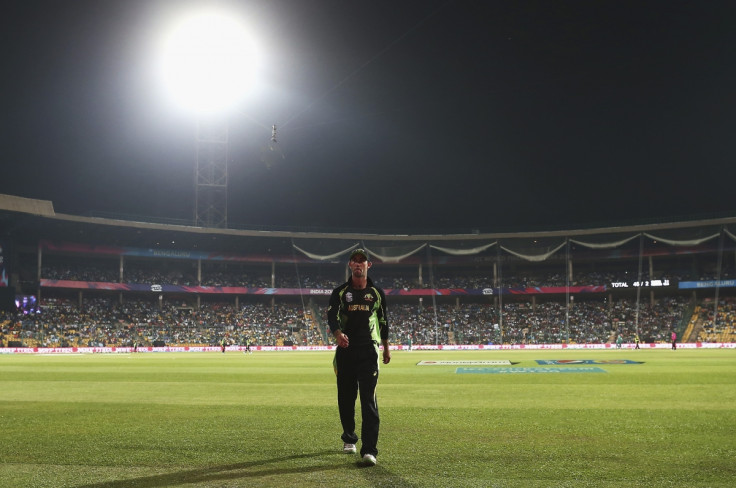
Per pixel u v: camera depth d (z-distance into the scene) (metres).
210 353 50.44
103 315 63.47
